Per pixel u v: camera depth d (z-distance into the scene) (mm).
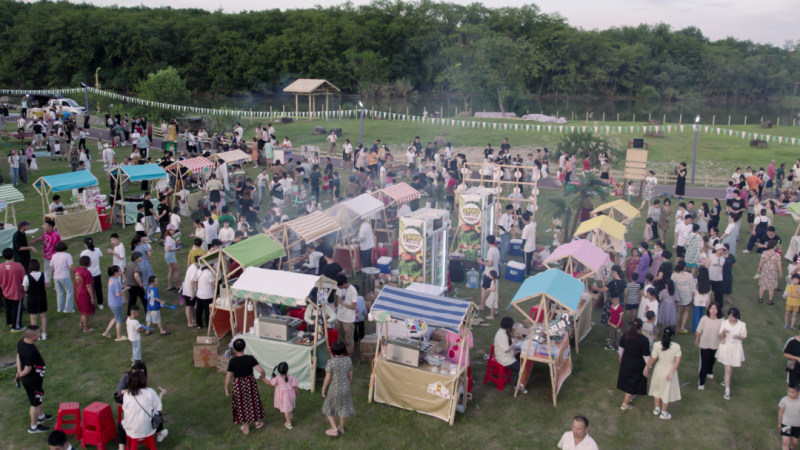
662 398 10266
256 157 32125
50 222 15484
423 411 10398
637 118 79750
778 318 14594
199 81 91688
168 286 15586
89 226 20078
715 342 11000
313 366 10914
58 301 14086
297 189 24000
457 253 17234
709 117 82625
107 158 27938
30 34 85562
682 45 107562
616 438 9789
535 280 11703
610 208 17828
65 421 9359
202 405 10523
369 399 10750
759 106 100062
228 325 12922
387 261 16219
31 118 40688
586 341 13461
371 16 104188
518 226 20109
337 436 9672
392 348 10500
